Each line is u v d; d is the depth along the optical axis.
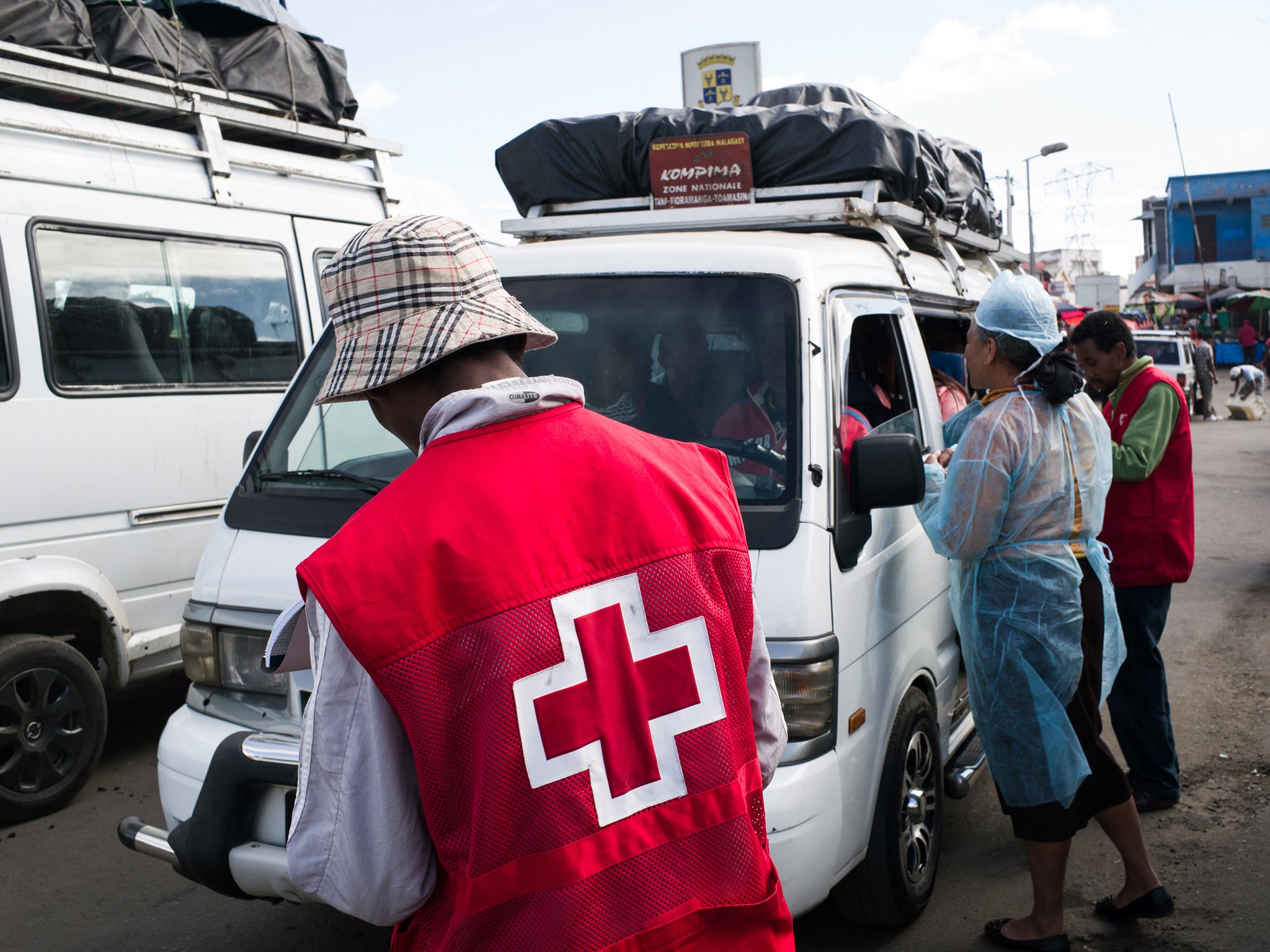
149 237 5.10
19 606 4.53
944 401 4.67
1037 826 3.18
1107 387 4.25
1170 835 4.11
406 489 1.30
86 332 4.79
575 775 1.25
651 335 3.21
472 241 1.45
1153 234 57.88
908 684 3.37
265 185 5.78
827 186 3.96
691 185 4.05
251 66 5.81
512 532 1.28
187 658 3.10
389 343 1.36
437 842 1.27
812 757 2.69
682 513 1.42
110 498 4.80
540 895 1.22
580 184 4.31
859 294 3.46
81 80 4.88
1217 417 23.95
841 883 3.25
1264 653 6.46
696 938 1.30
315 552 1.27
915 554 3.53
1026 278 3.24
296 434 3.36
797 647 2.66
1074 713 3.21
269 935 3.53
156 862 4.11
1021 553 3.13
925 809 3.55
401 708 1.23
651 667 1.33
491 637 1.24
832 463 2.93
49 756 4.55
